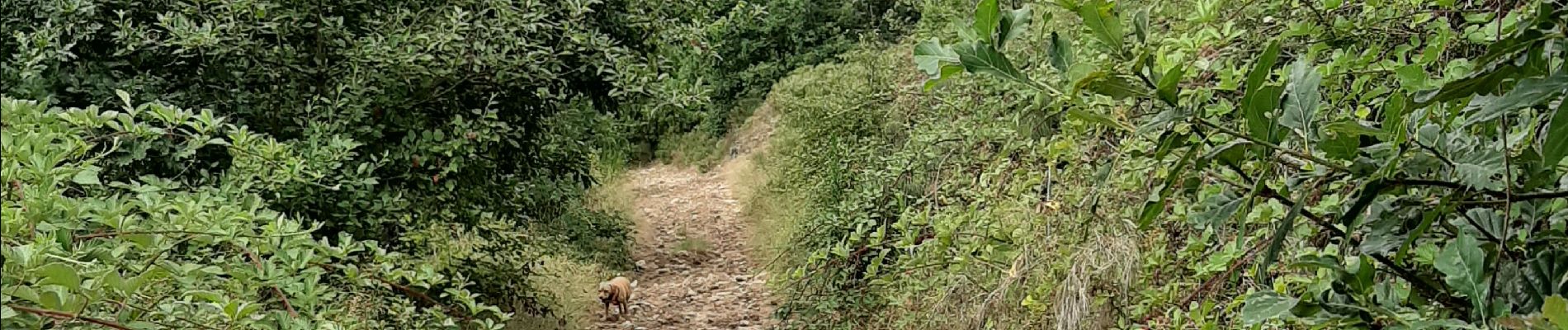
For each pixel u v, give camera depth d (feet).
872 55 42.52
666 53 21.74
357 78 16.66
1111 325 12.99
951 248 14.71
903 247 14.40
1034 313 13.32
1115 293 12.71
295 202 15.31
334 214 16.08
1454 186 3.98
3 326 5.74
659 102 20.38
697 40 21.26
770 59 61.00
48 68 15.67
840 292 21.11
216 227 7.83
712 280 30.19
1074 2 4.09
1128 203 12.80
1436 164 4.10
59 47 14.97
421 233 17.69
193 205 7.72
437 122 18.45
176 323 7.18
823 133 35.29
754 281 29.37
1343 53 7.79
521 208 22.16
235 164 13.48
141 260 7.54
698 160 53.21
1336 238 6.67
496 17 17.03
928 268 17.29
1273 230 8.16
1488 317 3.73
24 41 14.78
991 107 19.49
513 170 20.85
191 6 15.90
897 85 31.14
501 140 19.07
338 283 14.11
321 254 9.87
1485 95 3.82
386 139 18.02
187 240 8.18
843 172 29.66
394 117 17.49
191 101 16.57
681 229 37.65
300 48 17.03
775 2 60.64
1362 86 7.70
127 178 14.70
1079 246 13.47
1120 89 3.92
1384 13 8.18
